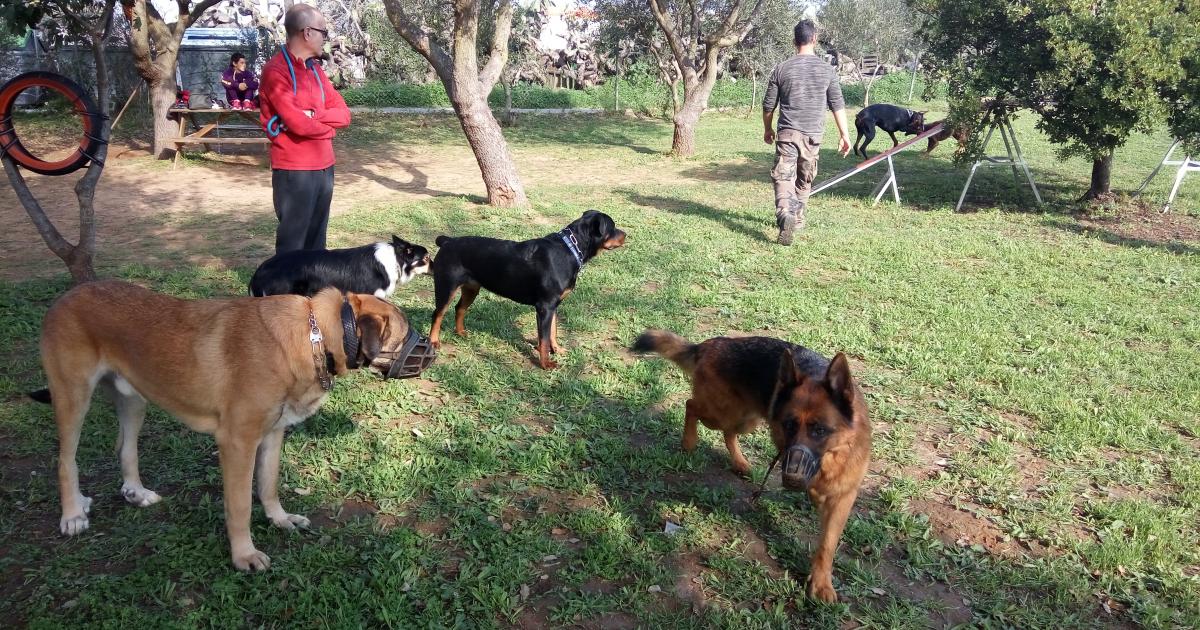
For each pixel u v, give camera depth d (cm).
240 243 920
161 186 1287
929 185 1491
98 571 327
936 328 670
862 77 3862
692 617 318
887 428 496
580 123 2661
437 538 361
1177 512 400
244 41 2408
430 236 963
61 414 339
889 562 363
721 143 2189
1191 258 929
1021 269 875
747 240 980
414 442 450
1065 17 1065
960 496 420
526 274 553
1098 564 362
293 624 301
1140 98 1016
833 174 1641
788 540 373
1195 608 334
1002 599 336
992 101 1230
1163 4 1027
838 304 737
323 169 636
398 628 299
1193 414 520
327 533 360
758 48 3080
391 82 3077
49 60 2034
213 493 389
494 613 313
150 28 1473
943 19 1230
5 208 1096
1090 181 1534
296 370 322
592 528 371
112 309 333
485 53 2438
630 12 2484
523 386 536
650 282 799
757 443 468
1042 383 559
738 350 398
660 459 436
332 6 3067
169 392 325
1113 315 715
